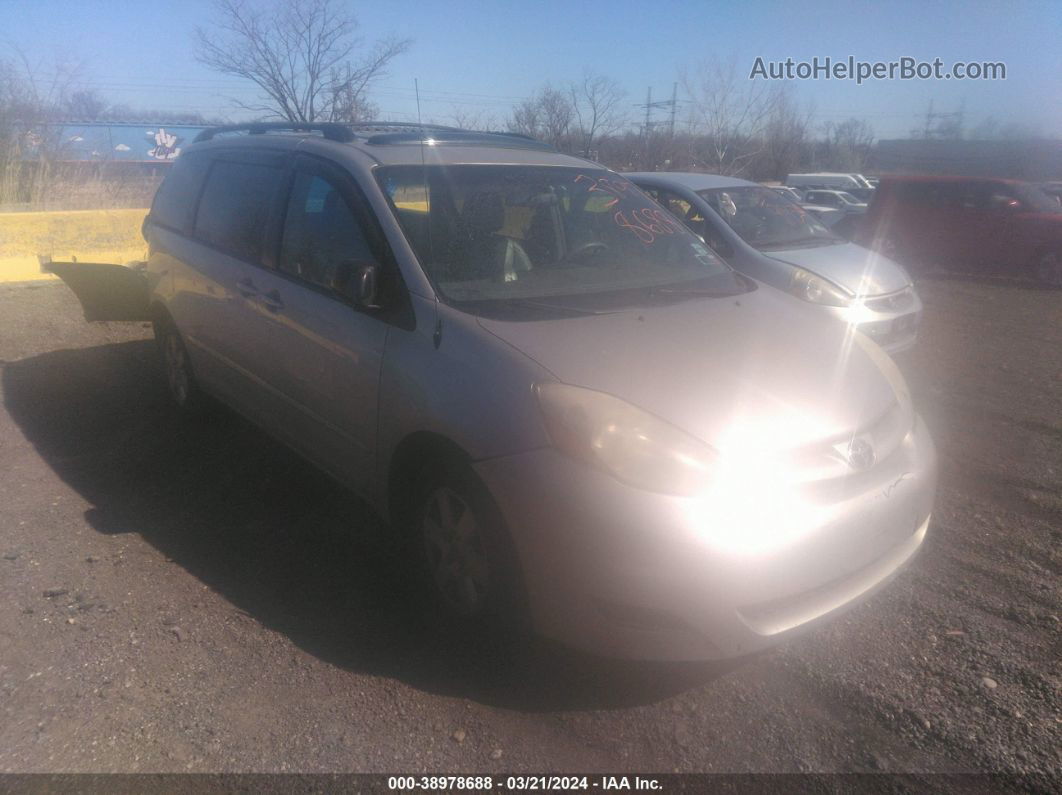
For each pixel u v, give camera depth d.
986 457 5.11
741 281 4.23
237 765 2.66
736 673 3.09
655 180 8.64
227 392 4.89
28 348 7.27
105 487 4.63
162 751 2.72
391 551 3.97
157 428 5.50
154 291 5.61
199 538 4.08
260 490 4.61
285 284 4.12
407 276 3.48
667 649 2.75
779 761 2.67
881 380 3.44
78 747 2.73
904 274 7.75
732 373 3.13
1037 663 3.11
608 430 2.76
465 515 3.12
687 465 2.74
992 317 10.09
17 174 13.62
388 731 2.81
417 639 3.30
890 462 3.16
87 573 3.75
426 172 3.96
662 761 2.68
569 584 2.75
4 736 2.78
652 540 2.65
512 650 3.21
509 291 3.56
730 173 28.91
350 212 3.83
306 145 4.33
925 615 3.41
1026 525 4.18
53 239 9.52
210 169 5.23
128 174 15.76
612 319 3.41
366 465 3.61
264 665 3.13
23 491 4.56
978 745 2.71
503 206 3.95
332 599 3.57
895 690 2.97
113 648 3.22
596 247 4.09
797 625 2.84
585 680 3.06
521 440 2.83
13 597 3.55
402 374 3.30
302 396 4.02
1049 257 12.98
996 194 13.84
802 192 28.38
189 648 3.23
